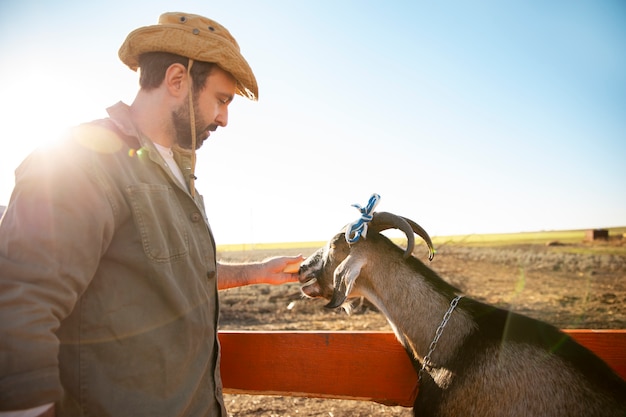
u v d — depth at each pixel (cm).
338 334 306
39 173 160
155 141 213
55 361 148
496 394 270
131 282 183
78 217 163
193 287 201
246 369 312
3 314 140
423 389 298
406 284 333
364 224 336
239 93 248
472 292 1540
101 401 173
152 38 202
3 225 158
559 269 2597
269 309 1218
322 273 390
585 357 276
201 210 218
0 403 137
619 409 253
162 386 186
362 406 527
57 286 154
